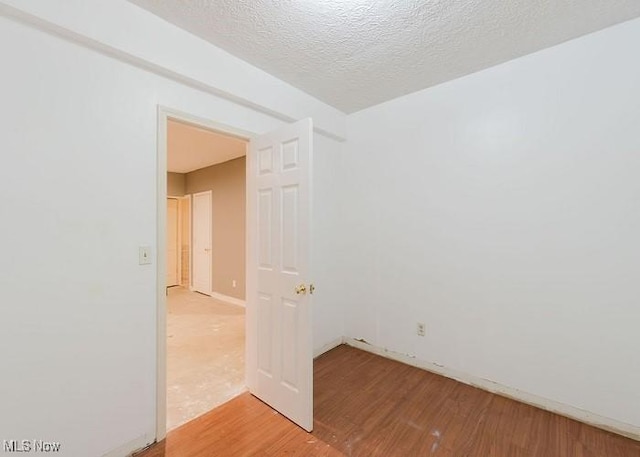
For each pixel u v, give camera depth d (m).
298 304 1.86
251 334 2.23
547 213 2.02
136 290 1.65
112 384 1.56
